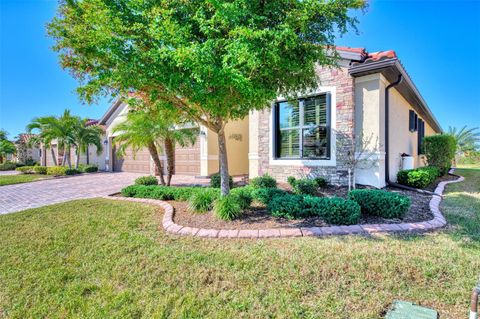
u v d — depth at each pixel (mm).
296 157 9180
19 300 3008
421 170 8555
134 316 2629
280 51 3814
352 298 2703
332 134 8250
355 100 8008
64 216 6090
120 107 19516
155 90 4434
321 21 4109
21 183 13492
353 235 4254
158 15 3898
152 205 6836
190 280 3148
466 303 2578
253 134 10680
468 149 27938
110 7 3889
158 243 4254
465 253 3520
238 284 3018
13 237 4871
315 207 5008
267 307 2625
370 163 7754
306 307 2598
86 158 23328
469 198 6910
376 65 7203
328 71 8258
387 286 2869
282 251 3689
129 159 19344
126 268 3531
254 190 6711
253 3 3842
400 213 4992
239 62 3615
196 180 12328
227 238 4336
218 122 5801
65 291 3123
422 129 15031
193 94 4141
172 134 9023
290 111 9289
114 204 7090
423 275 3029
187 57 3559
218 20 3869
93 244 4375
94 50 3918
